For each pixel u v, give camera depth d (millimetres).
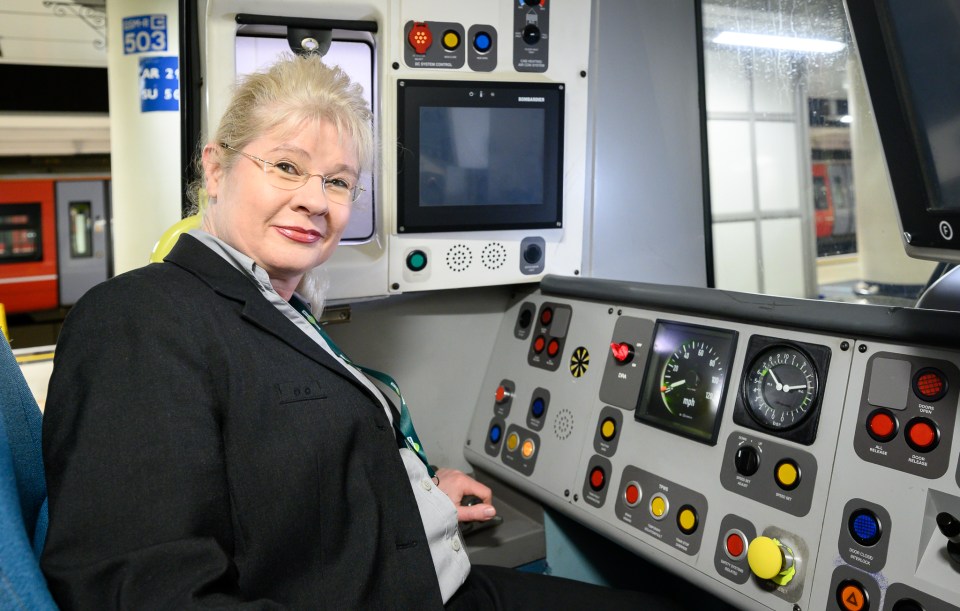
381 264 1811
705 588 1406
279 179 1143
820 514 1266
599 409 1739
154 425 914
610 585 1995
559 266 2010
